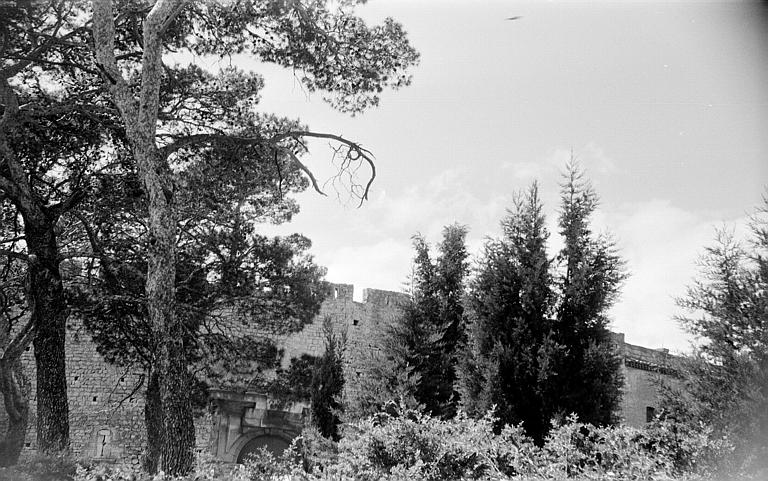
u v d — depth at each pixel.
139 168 14.98
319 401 28.59
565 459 13.41
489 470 12.84
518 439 13.98
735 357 23.06
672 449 14.27
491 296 22.22
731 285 24.58
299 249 22.89
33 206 17.00
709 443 14.41
